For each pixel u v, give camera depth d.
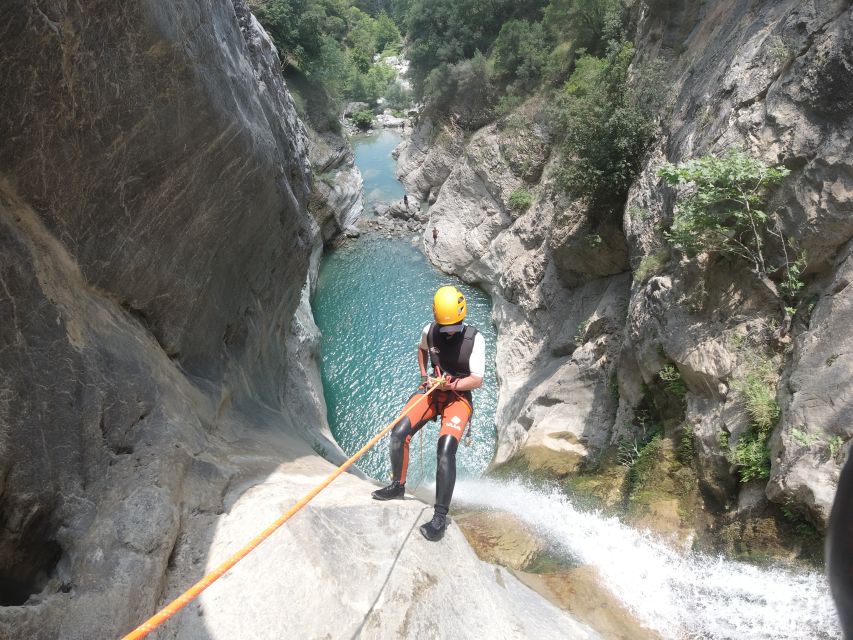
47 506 3.93
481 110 31.14
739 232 8.67
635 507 9.12
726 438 8.05
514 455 13.67
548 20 27.94
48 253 4.61
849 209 7.41
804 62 8.38
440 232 27.56
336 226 28.97
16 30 3.98
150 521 4.11
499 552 8.72
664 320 9.74
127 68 5.10
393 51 67.12
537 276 20.61
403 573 4.14
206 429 6.11
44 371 4.14
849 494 0.84
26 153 4.37
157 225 6.10
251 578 3.91
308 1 31.05
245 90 7.94
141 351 5.54
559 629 4.95
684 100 12.52
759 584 6.61
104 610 3.55
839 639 5.76
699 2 13.84
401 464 4.77
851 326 6.95
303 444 8.82
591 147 15.30
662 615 6.64
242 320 9.04
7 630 3.18
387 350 20.72
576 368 14.20
